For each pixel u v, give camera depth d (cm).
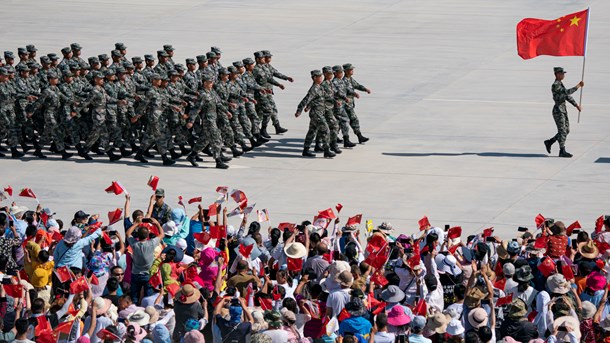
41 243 4903
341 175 7362
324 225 5144
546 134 8288
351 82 7931
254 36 11869
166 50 8325
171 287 4206
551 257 4916
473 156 7750
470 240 5206
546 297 4238
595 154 7738
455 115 8850
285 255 4831
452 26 12300
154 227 4994
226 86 7762
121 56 8306
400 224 6350
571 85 9750
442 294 4481
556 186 7031
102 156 7969
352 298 3962
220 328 3922
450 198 6825
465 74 10231
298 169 7525
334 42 11569
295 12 13188
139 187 7144
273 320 3797
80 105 7750
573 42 7625
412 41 11606
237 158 7806
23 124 7938
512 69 10388
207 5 13612
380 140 8212
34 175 7438
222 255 4716
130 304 4084
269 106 8238
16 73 8000
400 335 3903
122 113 7806
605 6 13112
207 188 7094
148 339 3812
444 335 3875
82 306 4072
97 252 4812
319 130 7738
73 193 7019
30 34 11969
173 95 7644
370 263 4422
